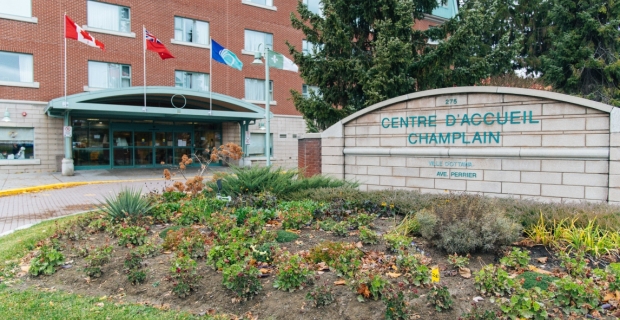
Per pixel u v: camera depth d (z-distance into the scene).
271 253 4.98
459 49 13.13
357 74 13.76
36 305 4.14
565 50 22.86
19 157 20.27
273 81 28.69
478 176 9.05
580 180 7.81
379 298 3.82
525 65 28.47
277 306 3.91
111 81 22.80
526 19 28.67
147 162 25.05
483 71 14.10
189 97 22.27
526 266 4.52
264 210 7.34
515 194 8.55
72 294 4.46
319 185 9.62
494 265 4.63
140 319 3.79
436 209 5.85
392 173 10.39
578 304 3.53
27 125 20.28
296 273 4.15
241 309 3.97
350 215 7.02
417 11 15.20
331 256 4.71
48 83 20.78
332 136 11.43
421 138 9.92
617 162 7.35
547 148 8.17
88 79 22.02
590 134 7.71
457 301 3.75
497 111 8.80
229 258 4.60
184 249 5.14
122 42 22.98
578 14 23.06
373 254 4.91
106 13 22.70
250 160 25.72
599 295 3.58
